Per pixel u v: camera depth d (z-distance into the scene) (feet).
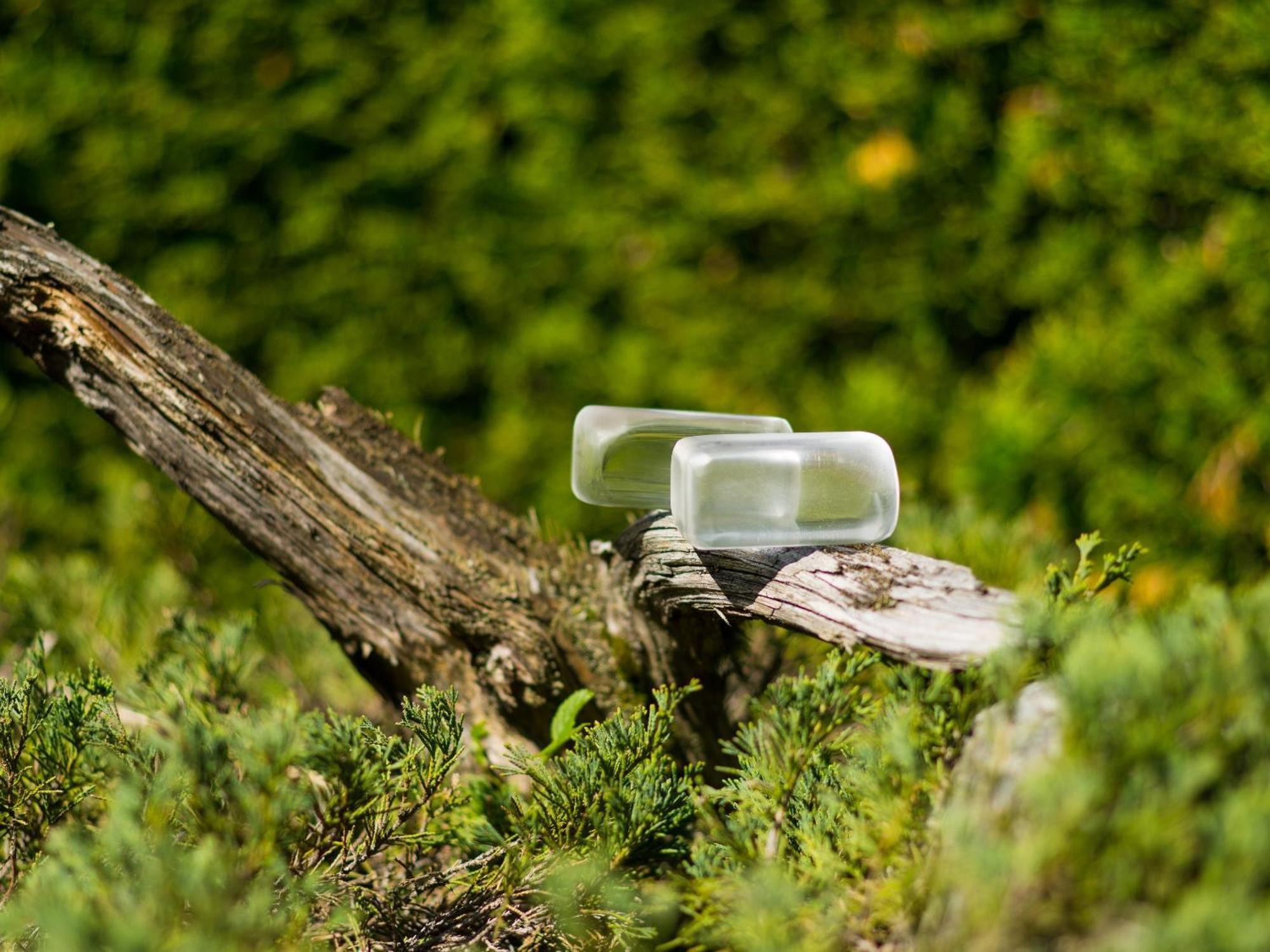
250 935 1.86
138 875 1.91
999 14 3.81
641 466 2.29
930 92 3.91
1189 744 1.80
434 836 2.12
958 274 4.00
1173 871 1.76
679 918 2.14
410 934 2.09
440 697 2.11
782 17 3.94
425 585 2.40
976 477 3.79
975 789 1.87
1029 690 1.91
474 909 2.10
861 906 1.93
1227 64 3.65
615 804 2.08
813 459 2.09
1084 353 3.77
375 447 2.49
